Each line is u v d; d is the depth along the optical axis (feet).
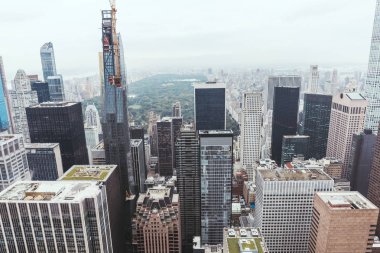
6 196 580.30
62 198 569.64
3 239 582.35
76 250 588.91
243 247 594.24
